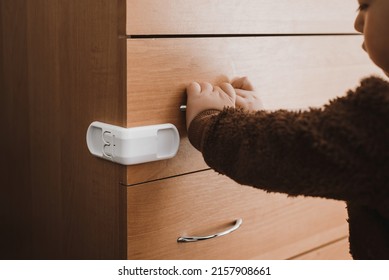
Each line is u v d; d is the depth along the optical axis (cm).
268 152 68
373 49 69
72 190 89
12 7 97
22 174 102
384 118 63
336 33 106
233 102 83
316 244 112
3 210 109
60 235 94
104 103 80
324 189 67
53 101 90
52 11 88
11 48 99
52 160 93
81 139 85
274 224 102
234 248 95
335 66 107
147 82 77
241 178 72
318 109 68
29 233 102
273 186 69
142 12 75
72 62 85
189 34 81
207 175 88
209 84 83
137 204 80
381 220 73
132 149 76
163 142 81
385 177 64
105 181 82
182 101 82
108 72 78
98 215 84
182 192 85
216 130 75
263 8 92
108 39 77
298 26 98
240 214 95
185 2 80
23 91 97
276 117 69
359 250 77
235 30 88
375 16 68
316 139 65
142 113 78
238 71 89
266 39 93
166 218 84
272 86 96
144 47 76
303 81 101
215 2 84
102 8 78
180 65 81
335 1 104
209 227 90
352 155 64
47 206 96
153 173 81
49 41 89
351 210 78
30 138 98
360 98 65
